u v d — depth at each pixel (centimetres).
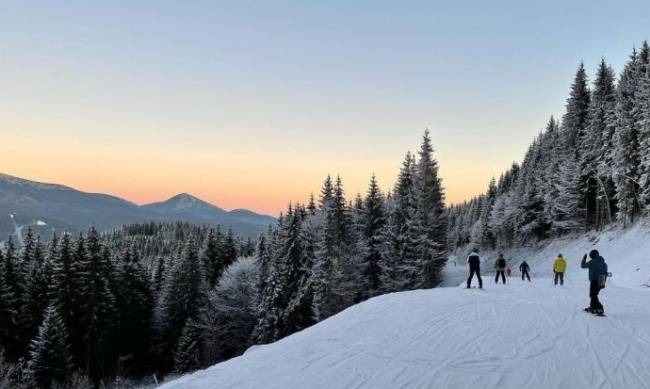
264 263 5106
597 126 5953
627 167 5144
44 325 3706
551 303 1642
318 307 4191
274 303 4481
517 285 2484
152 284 6047
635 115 5028
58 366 3628
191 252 5516
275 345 1202
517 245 7981
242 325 5338
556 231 6838
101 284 4469
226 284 5481
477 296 1828
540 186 7206
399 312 1460
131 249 5719
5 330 4103
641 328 1221
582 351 980
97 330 4434
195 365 4634
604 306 1623
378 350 1012
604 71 6162
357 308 1598
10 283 4603
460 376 818
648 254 3803
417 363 902
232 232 7181
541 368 862
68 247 4425
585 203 6334
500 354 956
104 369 4675
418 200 4750
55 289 4300
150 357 5312
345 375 848
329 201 4797
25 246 5497
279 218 5088
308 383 818
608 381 795
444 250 4894
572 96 6781
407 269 4491
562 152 6794
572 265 5416
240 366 998
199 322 5031
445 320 1317
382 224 5134
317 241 4894
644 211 4906
